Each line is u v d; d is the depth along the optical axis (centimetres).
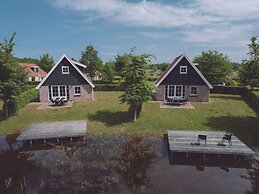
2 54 2245
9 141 1967
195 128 2170
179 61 3162
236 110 2725
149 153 1692
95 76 7144
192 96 3234
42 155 1678
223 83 4888
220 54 4641
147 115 2505
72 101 3312
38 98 3588
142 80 2262
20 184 1268
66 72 3316
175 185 1245
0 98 2345
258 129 2122
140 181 1284
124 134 2094
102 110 2758
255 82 2661
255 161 1567
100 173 1380
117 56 5831
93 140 1972
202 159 1595
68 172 1398
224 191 1188
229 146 1639
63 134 1927
